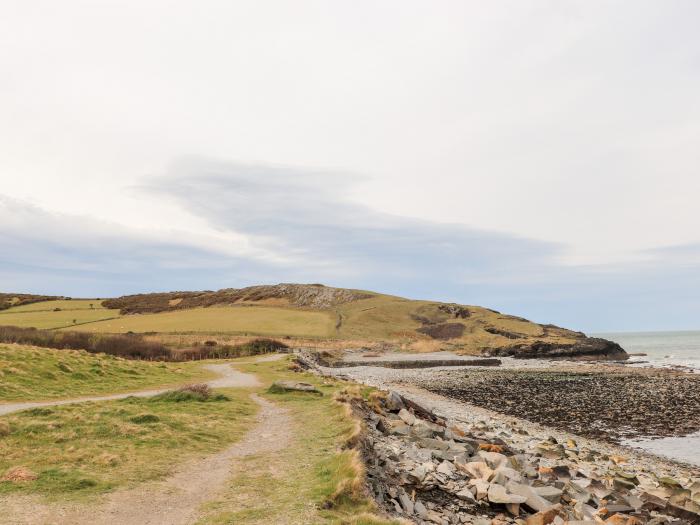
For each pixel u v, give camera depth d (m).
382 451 19.78
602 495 20.55
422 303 198.62
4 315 170.12
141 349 72.12
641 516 18.09
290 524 11.12
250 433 22.12
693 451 32.97
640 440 36.19
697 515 18.66
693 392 58.69
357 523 11.16
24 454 16.67
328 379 48.66
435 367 101.50
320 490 13.37
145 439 19.33
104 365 41.28
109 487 13.88
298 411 27.72
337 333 147.62
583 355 128.88
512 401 54.56
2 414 22.39
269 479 14.98
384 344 139.12
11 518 11.23
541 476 22.06
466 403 53.06
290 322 158.88
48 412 22.66
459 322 174.38
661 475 26.62
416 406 33.88
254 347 94.19
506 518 15.69
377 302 199.50
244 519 11.57
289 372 54.69
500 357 125.75
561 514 16.09
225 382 42.69
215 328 138.75
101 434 19.61
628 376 78.50
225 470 16.14
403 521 11.94
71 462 16.00
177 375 44.94
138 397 29.28
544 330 166.75
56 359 38.22
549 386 67.25
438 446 22.92
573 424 42.06
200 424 22.81
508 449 26.70
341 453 16.86
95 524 11.30
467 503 16.39
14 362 34.31
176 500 13.16
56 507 12.13
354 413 24.86
